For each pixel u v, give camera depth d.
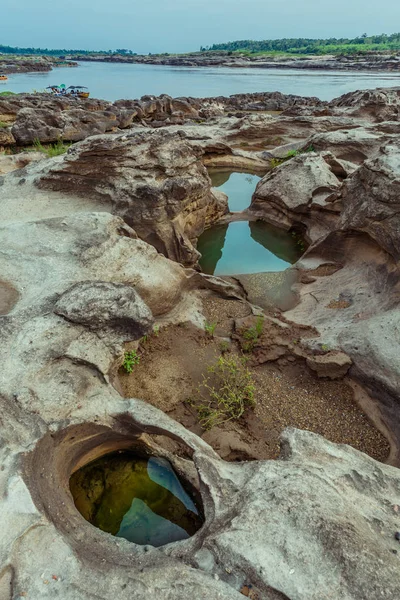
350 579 3.62
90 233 9.09
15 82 74.12
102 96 58.28
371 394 7.54
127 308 6.79
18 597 3.68
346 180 12.34
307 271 11.76
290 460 5.05
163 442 6.45
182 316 9.34
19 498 4.27
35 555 3.97
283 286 11.40
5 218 12.08
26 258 8.38
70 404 5.70
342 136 21.39
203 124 31.83
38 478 4.73
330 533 3.91
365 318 8.78
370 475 4.89
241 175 22.44
